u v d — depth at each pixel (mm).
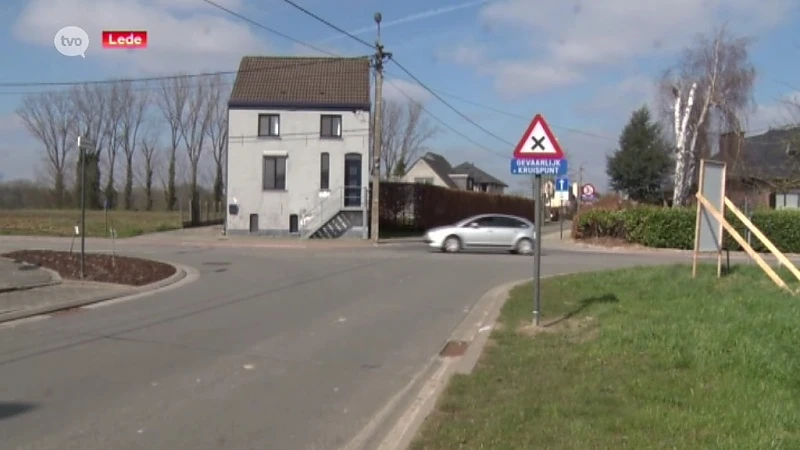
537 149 10227
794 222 30922
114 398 6875
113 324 10906
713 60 40156
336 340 10008
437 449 5219
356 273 18703
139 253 24969
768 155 44312
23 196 68938
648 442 5168
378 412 6648
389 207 42438
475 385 7059
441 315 12320
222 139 71375
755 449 4926
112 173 71000
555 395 6566
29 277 15867
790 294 12219
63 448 5484
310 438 5875
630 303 11836
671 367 7500
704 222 15242
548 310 11859
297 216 37812
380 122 32625
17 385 7285
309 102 37688
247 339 9883
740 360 7324
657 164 64250
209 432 5953
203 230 42094
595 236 34719
